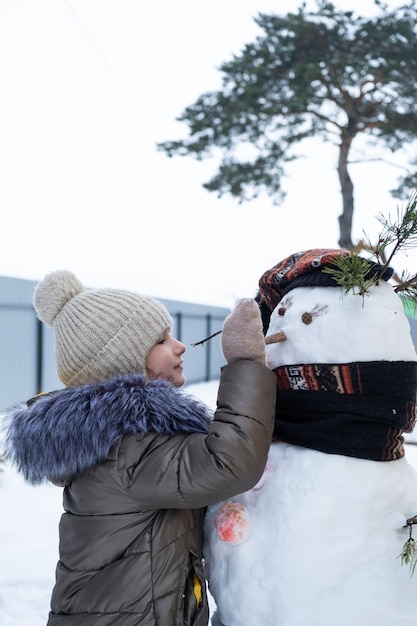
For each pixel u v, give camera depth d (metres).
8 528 4.01
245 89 12.09
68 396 1.30
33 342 10.12
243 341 1.24
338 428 1.24
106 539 1.25
